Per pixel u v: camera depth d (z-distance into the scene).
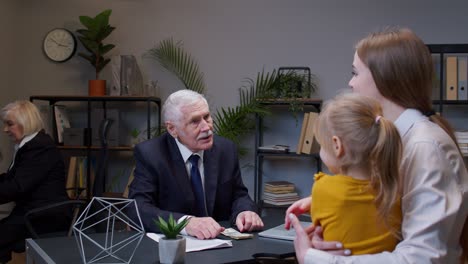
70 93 4.40
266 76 4.20
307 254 1.03
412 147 1.00
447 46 3.62
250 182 4.23
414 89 1.08
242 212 1.90
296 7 4.18
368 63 1.12
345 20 4.12
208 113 2.07
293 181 4.21
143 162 2.07
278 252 1.43
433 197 0.94
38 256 1.45
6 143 4.16
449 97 3.63
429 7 4.01
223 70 4.26
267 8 4.21
